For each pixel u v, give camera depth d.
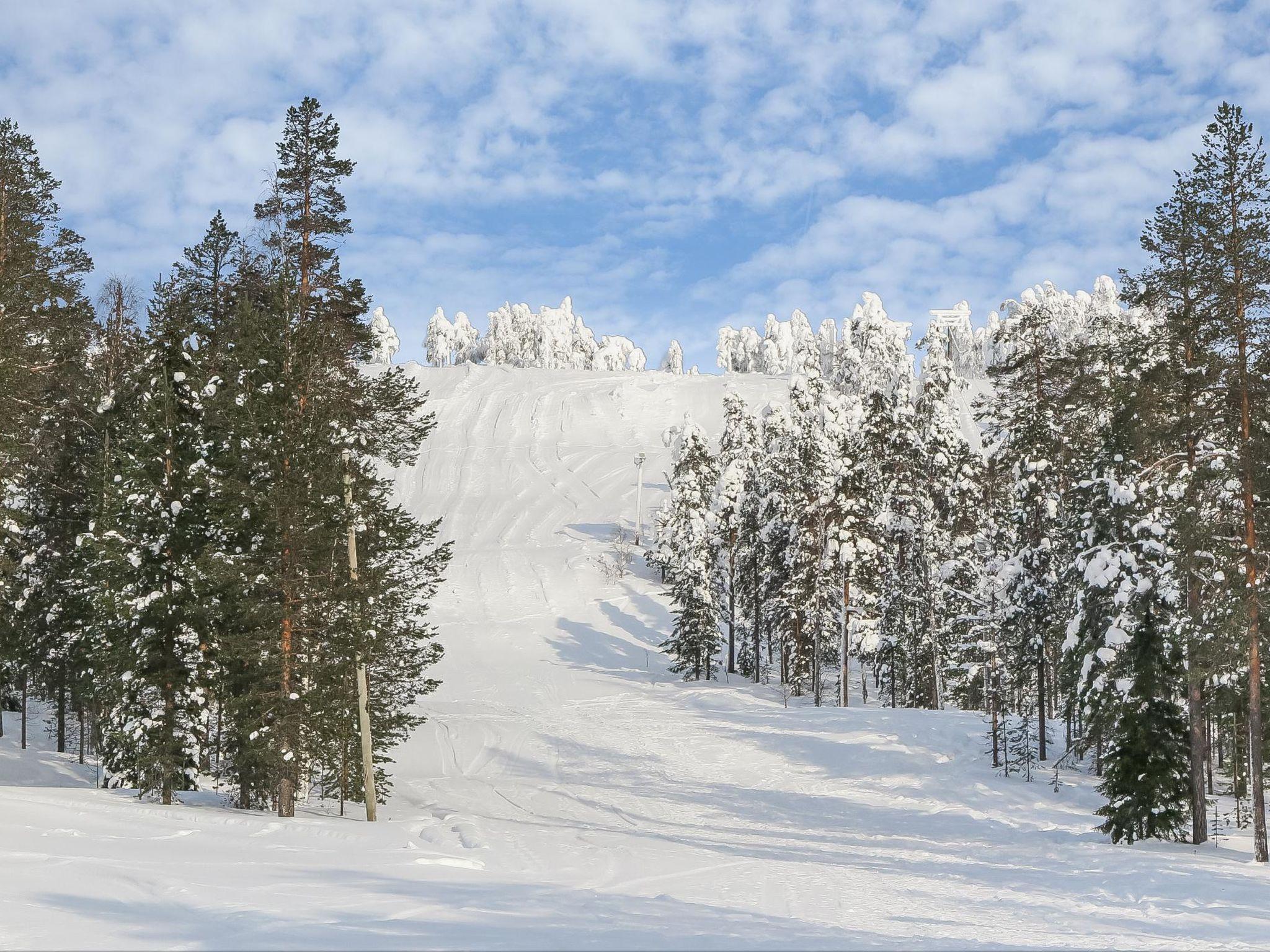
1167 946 14.62
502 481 138.50
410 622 30.64
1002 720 47.12
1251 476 24.19
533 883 17.34
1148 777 27.25
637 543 109.69
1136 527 28.02
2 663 38.06
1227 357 25.12
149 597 28.34
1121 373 33.69
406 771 46.44
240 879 14.88
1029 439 42.66
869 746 45.44
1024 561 40.94
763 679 72.94
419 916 12.67
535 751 49.78
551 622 87.19
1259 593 23.86
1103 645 29.12
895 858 27.28
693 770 45.25
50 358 32.44
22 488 35.38
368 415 29.45
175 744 28.44
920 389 73.81
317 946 10.36
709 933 13.29
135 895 13.05
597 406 175.00
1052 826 32.66
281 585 26.95
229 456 27.56
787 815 36.66
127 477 29.55
